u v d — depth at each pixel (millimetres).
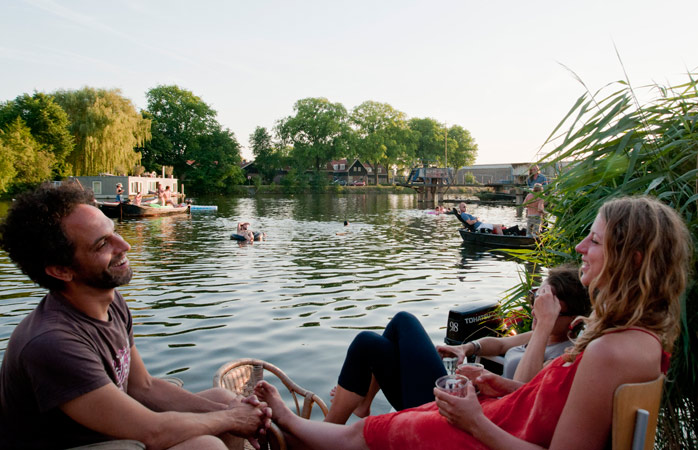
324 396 4926
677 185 2271
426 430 1831
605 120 2391
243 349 6285
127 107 45594
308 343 6516
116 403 1789
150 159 54812
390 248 16703
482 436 1649
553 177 3021
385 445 1944
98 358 1844
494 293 9648
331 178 83938
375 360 2502
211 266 12805
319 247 16922
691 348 2152
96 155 41750
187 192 59469
